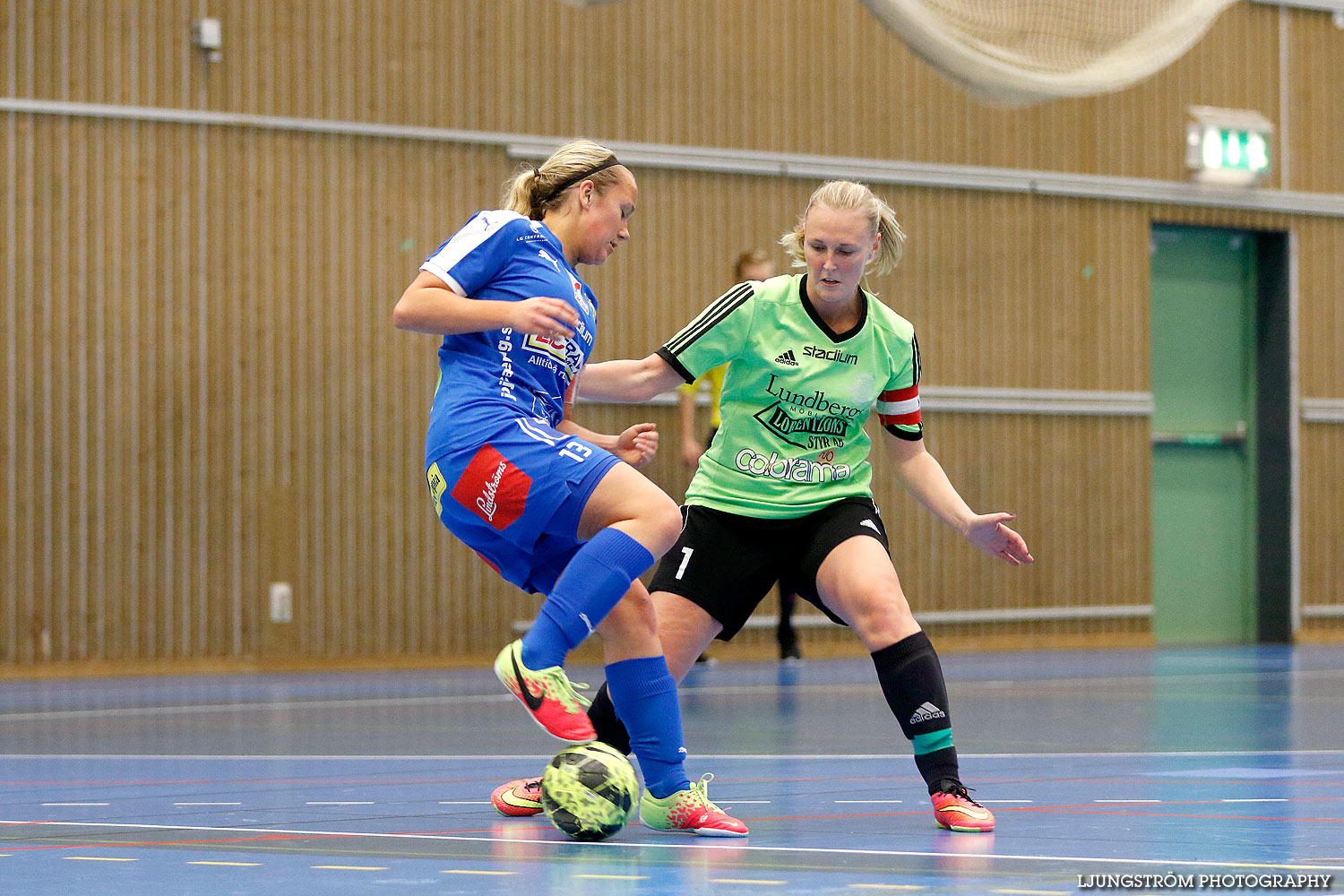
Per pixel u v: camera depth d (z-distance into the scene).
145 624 22.48
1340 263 31.52
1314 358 31.22
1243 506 31.41
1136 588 29.45
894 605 7.24
